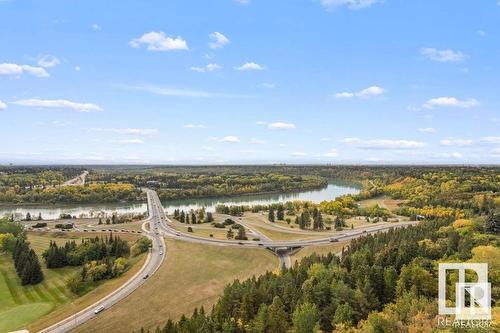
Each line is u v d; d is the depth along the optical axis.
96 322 125.00
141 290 149.62
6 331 125.12
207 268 179.25
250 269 183.25
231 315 110.06
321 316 103.75
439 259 129.88
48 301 153.88
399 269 125.12
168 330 98.56
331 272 121.56
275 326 99.00
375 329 87.75
